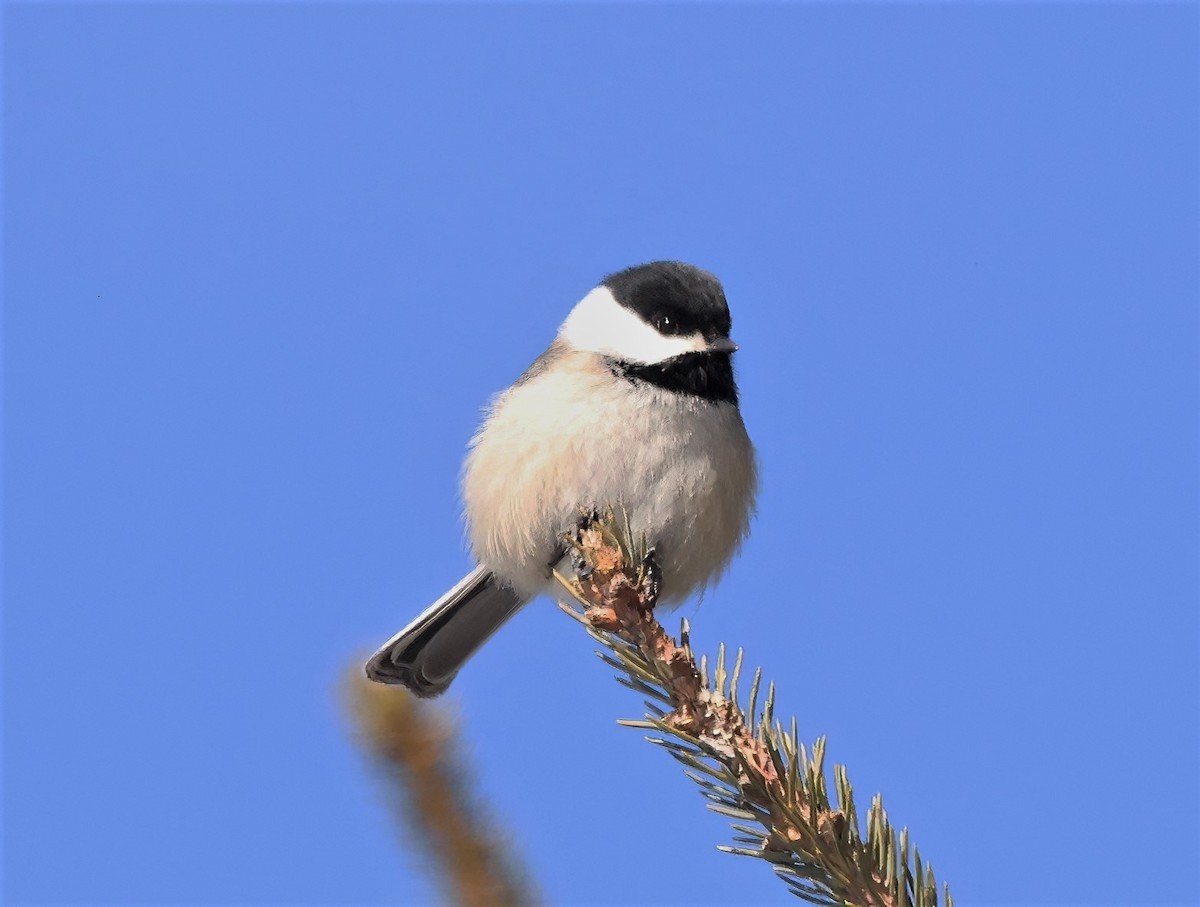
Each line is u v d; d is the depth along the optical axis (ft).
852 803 18.22
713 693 19.52
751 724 19.33
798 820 18.04
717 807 18.53
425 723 19.43
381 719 19.26
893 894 17.80
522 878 18.93
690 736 19.17
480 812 19.20
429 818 19.06
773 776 18.44
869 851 17.98
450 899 18.78
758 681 19.49
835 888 18.04
